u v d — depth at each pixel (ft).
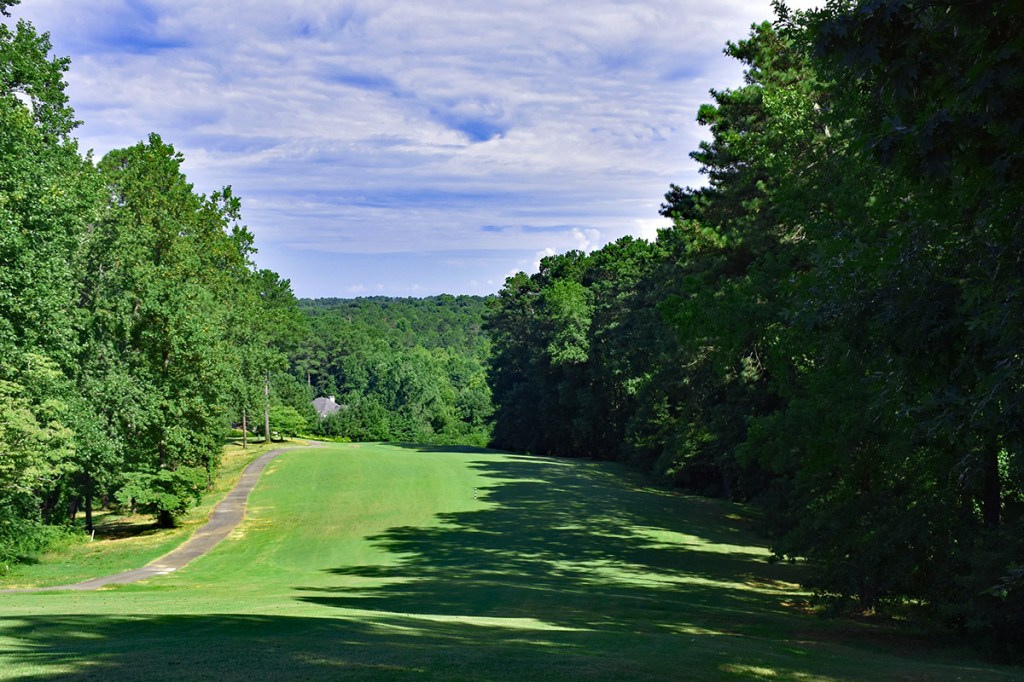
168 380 121.19
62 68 108.88
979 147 22.68
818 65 30.09
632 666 29.32
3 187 79.36
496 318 334.03
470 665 27.14
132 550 103.04
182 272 141.90
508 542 102.17
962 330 28.22
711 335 66.85
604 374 244.42
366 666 25.58
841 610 56.59
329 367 513.04
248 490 163.12
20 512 92.99
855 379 46.85
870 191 49.21
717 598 69.00
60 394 93.97
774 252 84.07
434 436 426.92
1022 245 24.31
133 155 159.84
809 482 62.28
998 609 44.27
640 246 275.18
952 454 49.01
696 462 151.23
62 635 32.55
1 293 77.66
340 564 90.22
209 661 25.27
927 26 21.74
